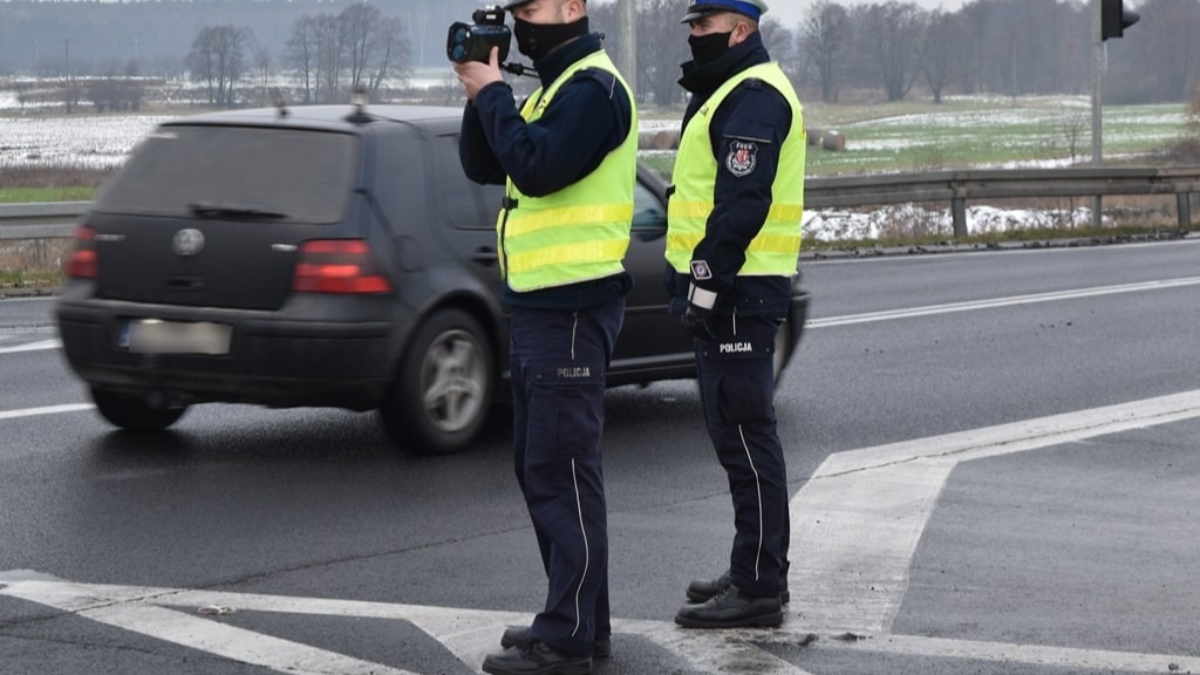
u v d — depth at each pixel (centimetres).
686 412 1931
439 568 1238
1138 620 1113
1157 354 2375
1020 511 1433
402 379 1609
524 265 980
